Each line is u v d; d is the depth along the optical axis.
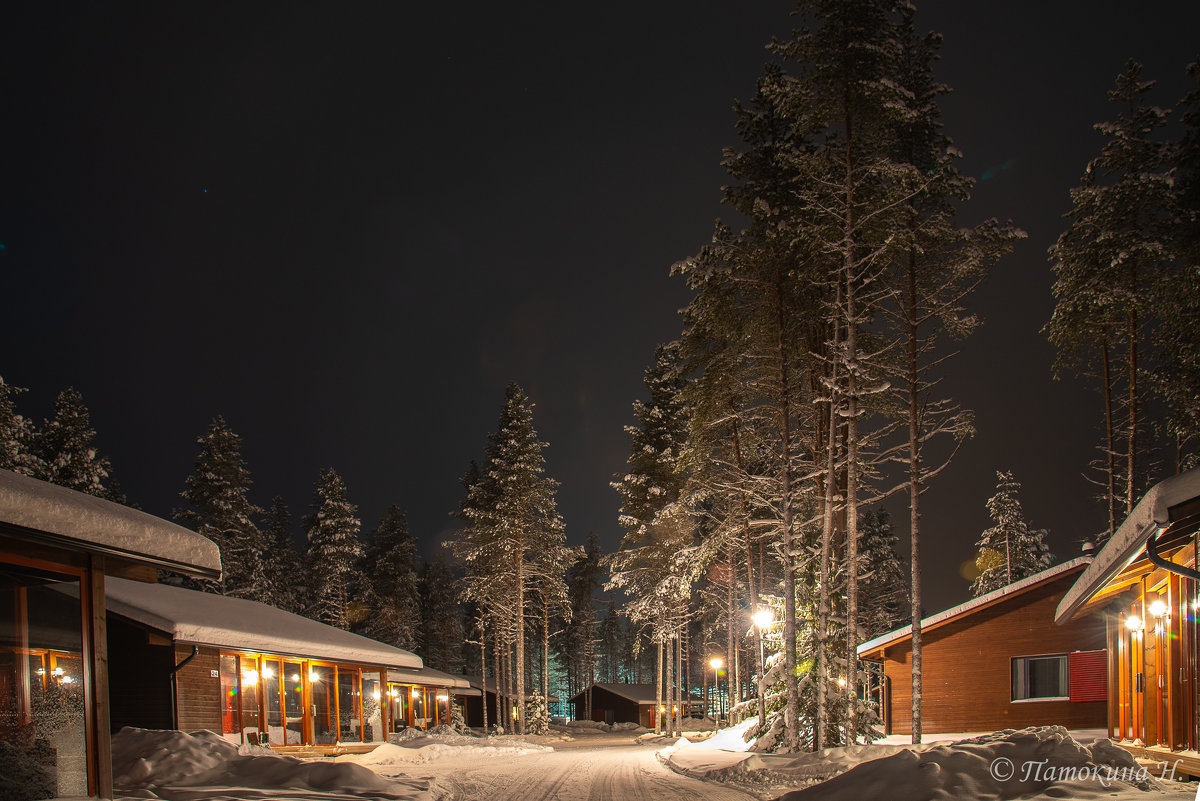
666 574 38.28
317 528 55.56
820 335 22.95
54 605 8.83
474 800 13.09
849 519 19.80
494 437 47.19
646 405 40.25
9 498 7.67
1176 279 20.94
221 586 44.91
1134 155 22.64
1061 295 23.84
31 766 8.29
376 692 30.05
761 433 24.08
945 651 24.95
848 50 19.61
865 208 19.89
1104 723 22.89
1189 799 7.96
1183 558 11.07
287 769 12.65
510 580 46.94
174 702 18.61
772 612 23.00
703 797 12.94
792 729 19.14
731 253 21.41
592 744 41.84
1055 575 24.19
